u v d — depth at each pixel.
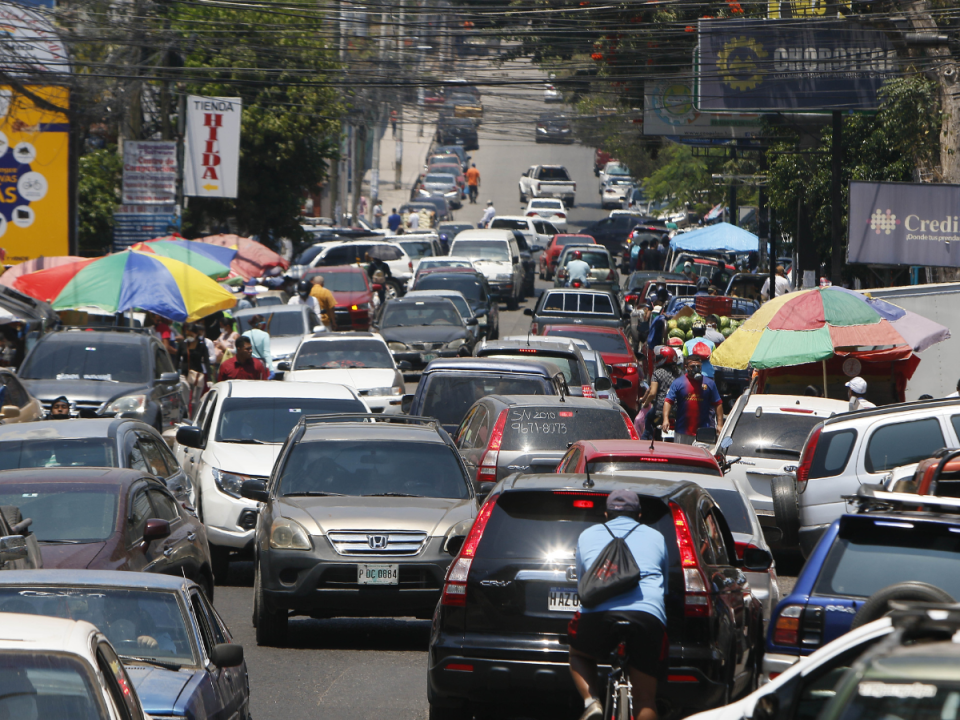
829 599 25.30
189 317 81.81
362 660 37.28
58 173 102.56
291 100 140.88
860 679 13.59
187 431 53.75
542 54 120.31
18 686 16.58
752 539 37.91
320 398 57.25
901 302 72.12
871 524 25.83
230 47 121.31
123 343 73.44
